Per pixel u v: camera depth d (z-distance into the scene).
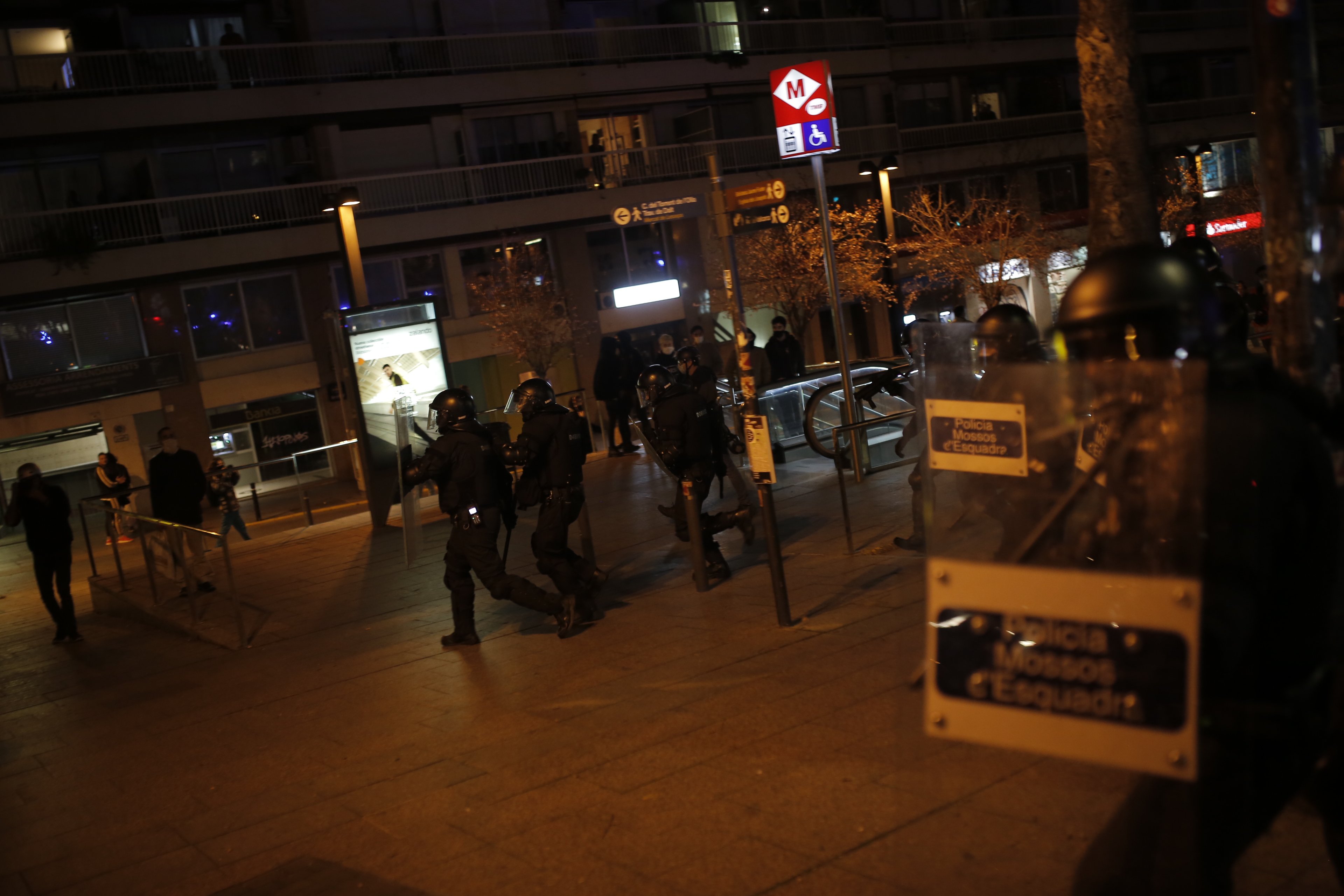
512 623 8.63
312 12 29.34
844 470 13.05
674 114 33.75
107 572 13.25
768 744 4.93
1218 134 41.78
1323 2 40.78
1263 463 1.79
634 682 6.41
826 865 3.62
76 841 5.22
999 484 2.02
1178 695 1.79
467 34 30.94
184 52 26.78
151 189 27.41
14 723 8.14
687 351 13.65
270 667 8.50
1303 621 1.92
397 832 4.63
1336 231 2.59
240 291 27.95
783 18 35.72
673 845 4.01
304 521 18.25
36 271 25.33
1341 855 1.93
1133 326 1.89
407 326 15.13
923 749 2.07
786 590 7.12
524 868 4.04
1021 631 1.96
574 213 30.78
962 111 38.94
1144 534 1.84
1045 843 1.92
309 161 29.05
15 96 25.66
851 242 28.44
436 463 7.83
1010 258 31.77
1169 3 43.69
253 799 5.42
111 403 26.47
